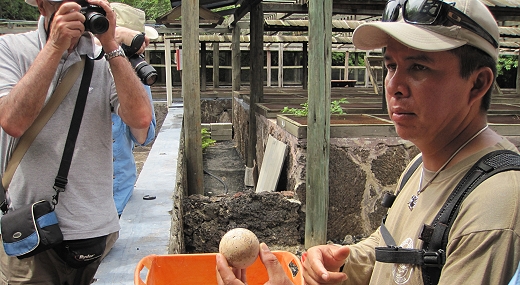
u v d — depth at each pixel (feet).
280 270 3.67
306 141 16.58
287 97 33.76
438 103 3.76
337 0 26.30
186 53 19.95
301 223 16.85
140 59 7.35
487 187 3.34
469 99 3.81
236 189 28.48
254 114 29.27
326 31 14.73
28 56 6.44
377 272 4.34
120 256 8.45
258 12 28.96
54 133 6.42
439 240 3.49
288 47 62.90
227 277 3.53
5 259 6.68
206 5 35.96
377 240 5.11
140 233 9.62
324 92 15.11
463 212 3.42
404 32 3.61
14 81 6.25
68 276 6.89
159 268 4.45
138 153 33.17
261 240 16.74
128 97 6.60
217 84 54.85
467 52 3.67
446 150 3.92
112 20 6.30
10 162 6.34
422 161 4.36
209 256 4.50
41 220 6.13
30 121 5.98
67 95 6.51
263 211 16.75
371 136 16.75
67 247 6.52
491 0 26.21
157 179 14.02
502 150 3.62
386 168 16.88
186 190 21.02
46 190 6.42
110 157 7.06
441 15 3.58
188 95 20.22
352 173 16.75
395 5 3.92
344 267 4.86
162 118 41.47
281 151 19.25
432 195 3.85
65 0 6.07
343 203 16.85
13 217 6.10
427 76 3.76
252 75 29.17
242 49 62.39
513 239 3.07
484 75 3.77
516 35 42.19
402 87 3.87
